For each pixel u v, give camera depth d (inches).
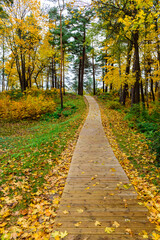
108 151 234.7
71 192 141.9
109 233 98.7
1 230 109.7
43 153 238.1
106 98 928.3
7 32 627.5
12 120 518.9
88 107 703.1
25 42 667.4
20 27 622.2
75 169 183.3
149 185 148.7
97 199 131.7
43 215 123.0
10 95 743.1
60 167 197.3
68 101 814.5
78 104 756.0
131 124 346.9
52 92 899.4
